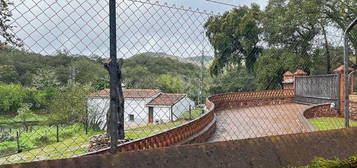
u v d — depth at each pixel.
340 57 20.81
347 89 3.81
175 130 6.43
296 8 21.48
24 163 1.67
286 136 2.66
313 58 19.22
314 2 21.38
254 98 16.31
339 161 2.67
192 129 7.48
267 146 2.49
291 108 15.17
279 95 17.44
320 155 2.67
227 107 15.07
